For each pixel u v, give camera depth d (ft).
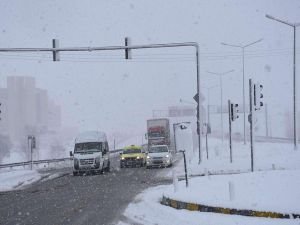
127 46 105.60
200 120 122.31
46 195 81.51
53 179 116.98
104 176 118.73
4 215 60.13
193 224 47.78
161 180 100.58
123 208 61.98
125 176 115.65
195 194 63.10
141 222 51.11
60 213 59.72
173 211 56.59
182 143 72.13
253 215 48.88
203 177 87.04
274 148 163.53
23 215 59.41
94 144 129.39
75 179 113.80
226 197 58.29
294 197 53.52
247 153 155.02
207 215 51.90
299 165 111.24
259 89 90.43
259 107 91.40
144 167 147.54
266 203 50.75
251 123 91.81
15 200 76.43
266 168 110.83
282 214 46.68
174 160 172.45
